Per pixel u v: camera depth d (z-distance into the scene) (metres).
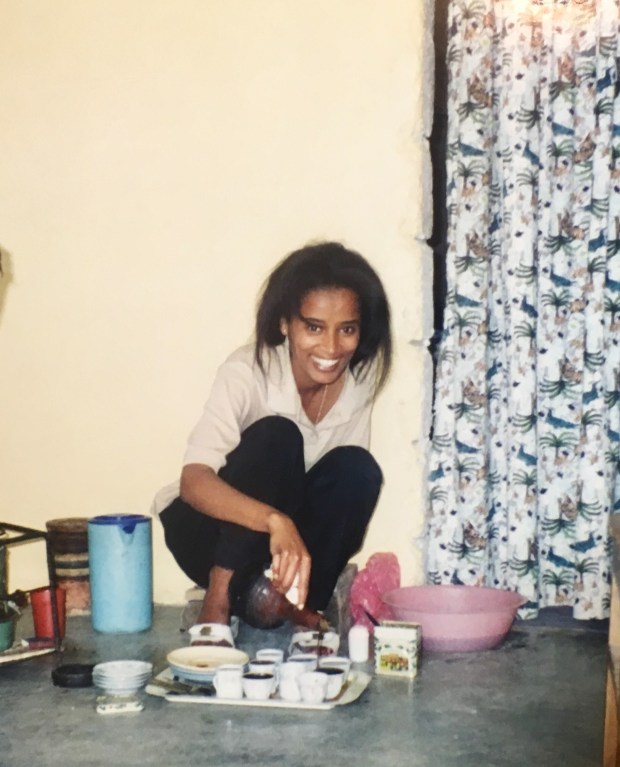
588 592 3.25
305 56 3.28
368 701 2.51
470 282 3.22
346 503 3.21
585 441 3.22
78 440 3.49
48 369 3.51
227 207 3.35
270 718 2.37
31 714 2.41
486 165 3.20
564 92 3.21
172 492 3.41
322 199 3.28
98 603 3.16
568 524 3.31
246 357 3.31
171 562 3.43
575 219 3.24
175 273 3.40
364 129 3.25
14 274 3.51
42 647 2.79
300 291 3.25
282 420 3.19
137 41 3.39
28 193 3.49
